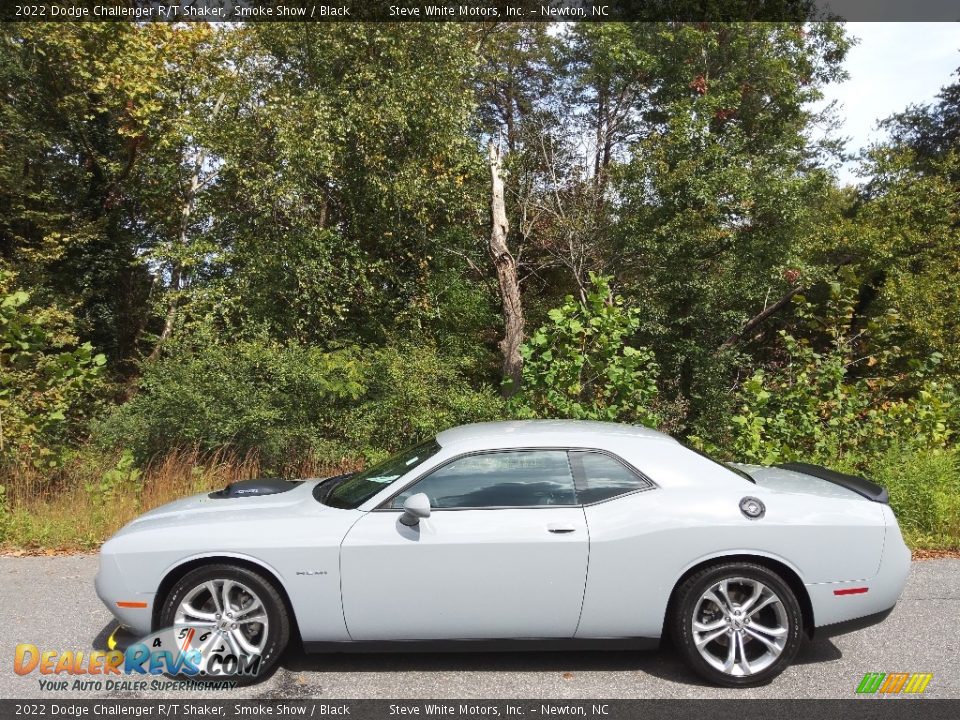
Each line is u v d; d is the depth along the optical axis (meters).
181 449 9.57
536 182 18.33
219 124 14.18
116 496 8.01
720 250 15.87
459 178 14.87
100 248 16.44
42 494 8.25
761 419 8.89
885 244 16.84
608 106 19.28
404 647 4.00
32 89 14.95
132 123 15.27
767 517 3.98
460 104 14.62
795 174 16.67
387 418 10.16
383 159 14.20
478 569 3.92
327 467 9.83
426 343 14.09
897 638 4.59
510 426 4.64
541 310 17.78
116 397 14.79
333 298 13.97
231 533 4.04
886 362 11.05
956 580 5.72
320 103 13.33
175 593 3.99
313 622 3.95
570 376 8.80
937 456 8.15
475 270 16.62
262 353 10.11
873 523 4.05
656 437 4.41
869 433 9.24
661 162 15.31
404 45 14.23
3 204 14.95
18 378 8.53
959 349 13.88
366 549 3.94
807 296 17.41
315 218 14.67
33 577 5.95
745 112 17.75
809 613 4.02
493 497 4.09
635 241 15.55
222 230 15.55
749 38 17.20
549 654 4.38
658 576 3.93
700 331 15.66
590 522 3.98
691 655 3.92
